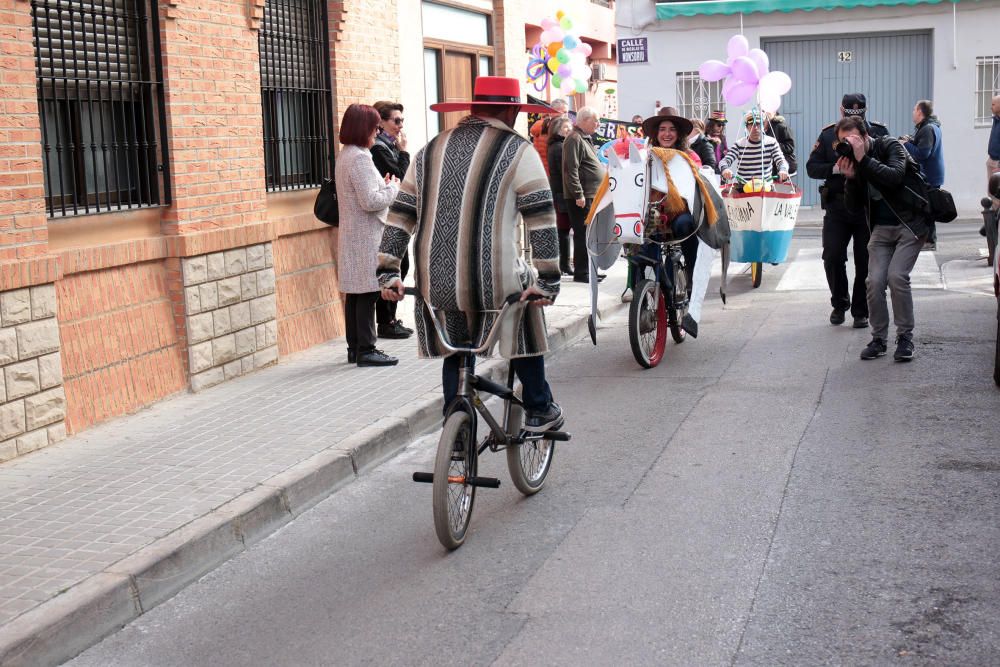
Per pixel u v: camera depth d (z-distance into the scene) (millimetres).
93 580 4422
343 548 5152
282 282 9109
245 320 8359
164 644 4219
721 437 6637
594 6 21141
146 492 5555
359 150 8406
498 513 5504
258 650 4109
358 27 10172
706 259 9180
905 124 21969
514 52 14188
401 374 8180
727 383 8086
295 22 9469
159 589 4629
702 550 4828
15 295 6219
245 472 5844
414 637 4129
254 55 8539
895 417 6863
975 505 5223
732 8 21766
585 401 7777
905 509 5215
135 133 7500
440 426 7340
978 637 3869
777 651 3832
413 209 5176
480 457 6633
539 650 3945
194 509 5258
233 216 8312
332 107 9914
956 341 9117
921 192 8219
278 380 8148
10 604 4207
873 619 4051
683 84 22562
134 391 7328
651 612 4211
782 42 22188
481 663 3873
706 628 4043
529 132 14867
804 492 5539
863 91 22031
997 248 7781
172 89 7641
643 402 7641
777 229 12570
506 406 5586
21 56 6270
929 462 5922
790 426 6793
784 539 4906
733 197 12602
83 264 6879
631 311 8484
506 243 5000
